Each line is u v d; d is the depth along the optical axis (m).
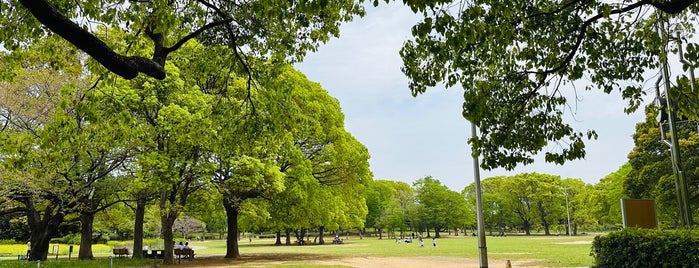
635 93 8.02
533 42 7.92
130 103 17.66
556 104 7.91
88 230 28.41
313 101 28.41
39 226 22.67
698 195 31.42
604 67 8.06
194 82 21.19
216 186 21.92
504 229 102.00
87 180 21.25
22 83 17.36
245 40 8.75
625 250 11.37
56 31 4.47
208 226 92.69
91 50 4.65
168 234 22.56
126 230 61.50
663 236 10.57
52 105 17.58
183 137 16.39
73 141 7.80
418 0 5.50
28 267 19.44
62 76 17.84
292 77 27.59
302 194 27.00
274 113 8.66
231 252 28.89
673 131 14.89
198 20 8.61
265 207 27.45
